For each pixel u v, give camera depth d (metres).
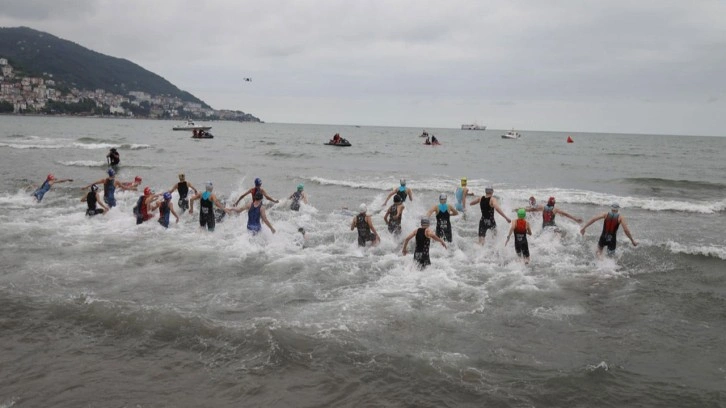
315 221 16.61
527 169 38.66
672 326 8.48
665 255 12.78
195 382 6.41
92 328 7.84
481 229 13.69
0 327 7.79
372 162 43.09
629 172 37.22
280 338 7.53
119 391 6.15
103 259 11.68
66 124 135.25
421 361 6.99
